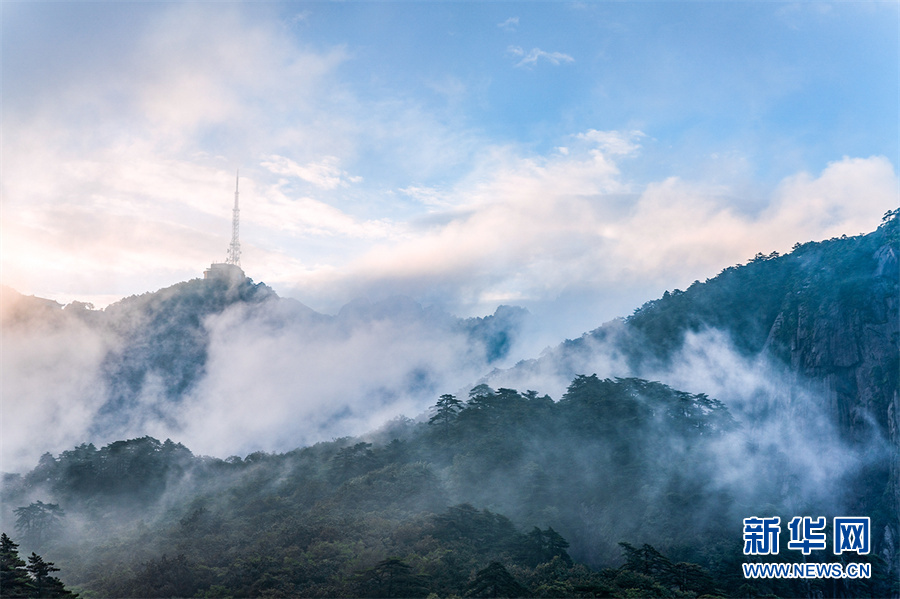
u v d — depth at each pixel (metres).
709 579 102.69
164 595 109.06
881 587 134.62
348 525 129.50
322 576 107.25
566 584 94.81
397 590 97.81
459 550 114.12
